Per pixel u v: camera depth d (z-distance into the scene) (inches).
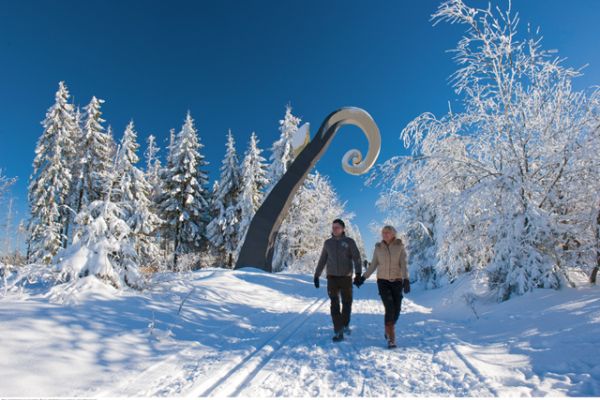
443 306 299.9
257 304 304.8
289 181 650.8
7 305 161.5
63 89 879.7
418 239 587.8
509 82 268.2
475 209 271.4
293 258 978.7
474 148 297.0
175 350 150.4
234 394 103.3
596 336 130.2
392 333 158.1
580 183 236.5
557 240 233.8
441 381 112.1
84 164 888.3
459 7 273.0
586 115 240.8
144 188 918.4
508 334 165.5
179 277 292.7
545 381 105.7
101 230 230.2
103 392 102.9
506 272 249.0
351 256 184.7
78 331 145.7
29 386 99.0
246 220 985.5
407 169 293.9
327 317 248.1
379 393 103.4
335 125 677.3
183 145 1045.2
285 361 137.0
